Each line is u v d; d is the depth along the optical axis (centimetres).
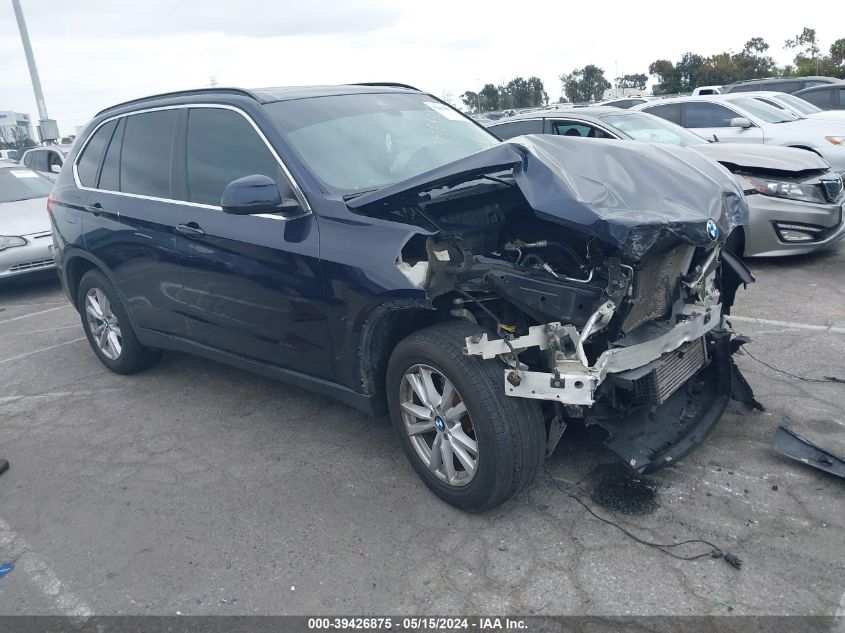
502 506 329
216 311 412
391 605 272
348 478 367
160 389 511
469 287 305
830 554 281
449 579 283
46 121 2030
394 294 306
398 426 344
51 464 410
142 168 461
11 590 300
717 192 315
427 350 310
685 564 281
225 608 277
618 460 359
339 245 329
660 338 313
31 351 634
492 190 346
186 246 414
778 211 684
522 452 297
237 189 329
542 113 849
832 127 1000
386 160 383
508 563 290
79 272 547
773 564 278
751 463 349
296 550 310
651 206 288
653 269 303
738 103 1080
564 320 292
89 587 297
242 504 350
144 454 412
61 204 532
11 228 852
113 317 527
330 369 360
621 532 303
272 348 388
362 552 305
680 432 349
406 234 306
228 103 404
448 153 407
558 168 291
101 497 368
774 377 446
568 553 293
